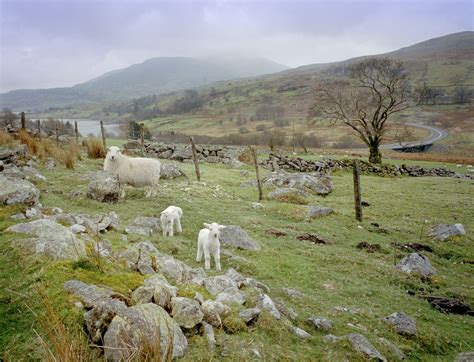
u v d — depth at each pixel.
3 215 8.63
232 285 7.00
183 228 12.26
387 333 7.09
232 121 142.75
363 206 19.69
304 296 8.11
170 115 182.38
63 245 6.36
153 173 15.30
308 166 31.52
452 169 38.56
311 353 5.44
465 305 9.08
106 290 5.31
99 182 13.62
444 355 6.90
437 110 132.50
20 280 5.49
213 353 4.66
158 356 3.74
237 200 17.80
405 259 11.41
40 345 4.35
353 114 42.81
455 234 14.76
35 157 18.81
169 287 5.71
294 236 13.27
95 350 4.30
